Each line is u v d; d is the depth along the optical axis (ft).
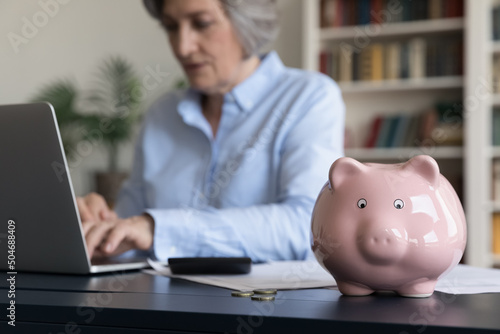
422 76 10.28
